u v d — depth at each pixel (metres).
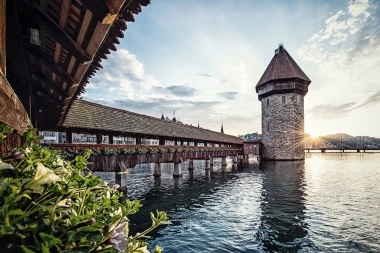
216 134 42.91
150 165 42.53
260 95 49.75
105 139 49.66
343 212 11.41
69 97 7.52
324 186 18.73
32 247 0.61
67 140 14.59
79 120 15.32
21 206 0.74
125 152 14.08
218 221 10.30
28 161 1.05
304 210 11.85
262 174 27.20
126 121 20.05
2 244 0.61
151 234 8.81
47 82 6.59
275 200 14.12
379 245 7.70
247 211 11.84
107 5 2.82
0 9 1.99
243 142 47.84
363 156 75.50
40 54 4.83
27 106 5.12
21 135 3.32
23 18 3.62
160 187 18.91
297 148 45.59
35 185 0.74
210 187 18.89
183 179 23.55
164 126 26.42
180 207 12.77
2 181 0.71
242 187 18.81
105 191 1.40
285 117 45.09
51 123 13.13
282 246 7.70
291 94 44.75
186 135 28.05
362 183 20.08
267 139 47.25
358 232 8.80
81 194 1.02
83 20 3.27
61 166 1.30
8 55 4.10
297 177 24.19
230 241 8.13
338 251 7.31
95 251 0.76
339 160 54.22
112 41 3.83
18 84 5.00
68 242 0.68
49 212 0.75
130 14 3.17
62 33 3.70
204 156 28.98
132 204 1.07
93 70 5.18
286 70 45.53
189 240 8.22
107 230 0.87
